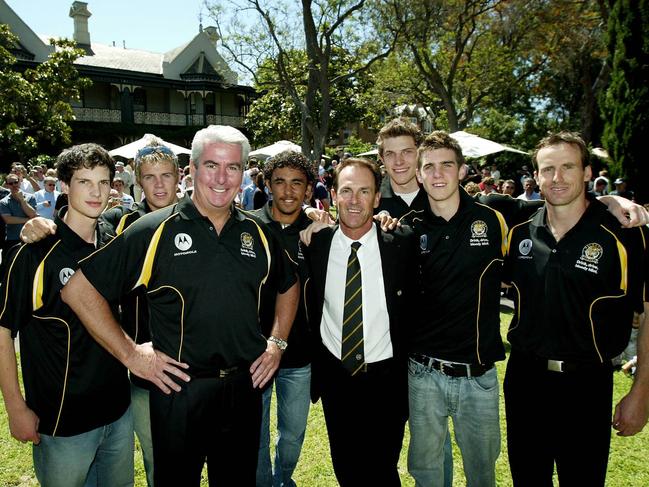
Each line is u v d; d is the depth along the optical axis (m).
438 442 2.72
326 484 3.24
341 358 2.63
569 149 2.33
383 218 2.74
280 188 3.09
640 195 14.45
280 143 18.39
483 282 2.56
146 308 2.67
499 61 23.28
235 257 2.16
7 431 3.80
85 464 2.26
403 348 2.68
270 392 2.95
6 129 17.56
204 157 2.11
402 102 28.30
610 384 2.41
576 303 2.36
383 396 2.64
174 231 2.10
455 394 2.58
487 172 16.78
